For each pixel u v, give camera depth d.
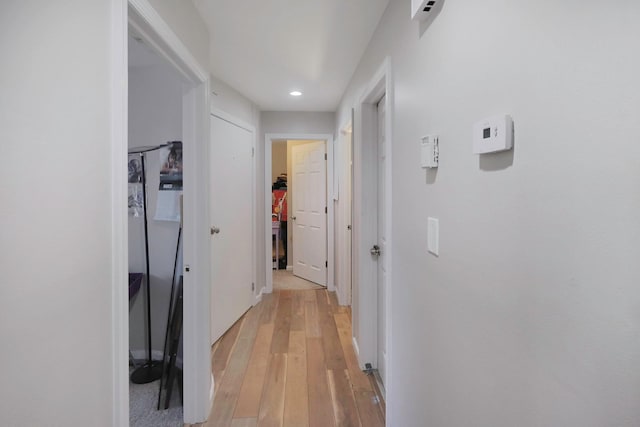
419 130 1.28
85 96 0.81
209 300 1.97
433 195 1.15
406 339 1.46
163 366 2.26
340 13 1.84
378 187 2.37
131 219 2.57
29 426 0.65
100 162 0.87
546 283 0.61
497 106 0.76
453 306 1.00
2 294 0.60
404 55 1.45
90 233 0.83
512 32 0.70
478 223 0.85
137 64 2.47
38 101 0.67
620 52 0.46
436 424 1.14
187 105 1.88
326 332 3.11
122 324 0.94
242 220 3.46
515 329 0.70
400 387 1.55
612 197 0.47
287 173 5.72
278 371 2.43
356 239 2.68
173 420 1.93
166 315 2.56
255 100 3.68
